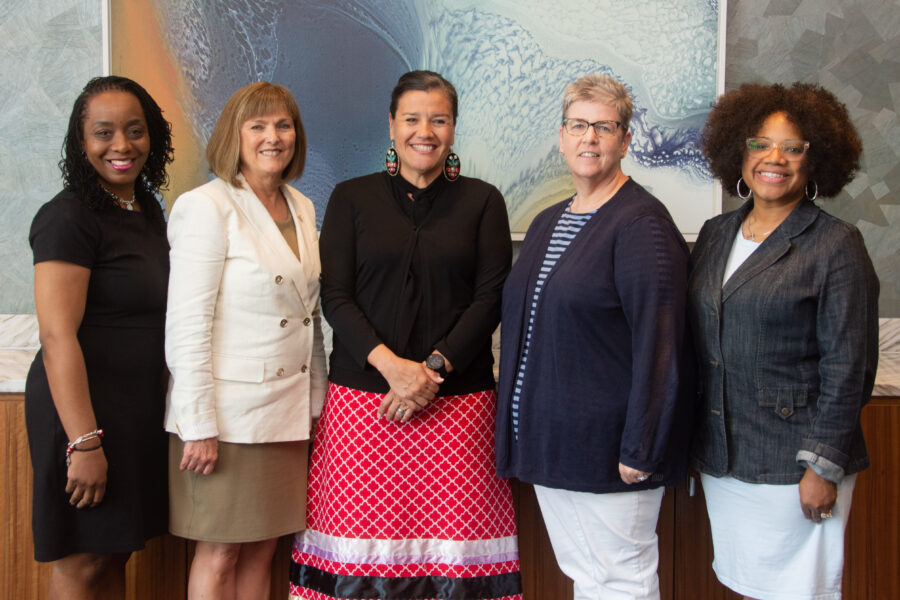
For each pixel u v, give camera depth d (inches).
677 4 87.0
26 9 84.9
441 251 66.6
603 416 58.9
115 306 61.8
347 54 86.5
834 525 57.4
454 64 87.0
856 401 54.8
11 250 87.0
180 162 86.0
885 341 90.6
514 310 64.2
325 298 67.7
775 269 58.0
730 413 60.1
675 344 56.7
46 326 57.7
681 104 88.0
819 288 56.0
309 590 68.9
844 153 59.2
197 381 60.4
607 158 60.6
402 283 66.2
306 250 68.4
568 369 59.8
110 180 61.6
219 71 85.7
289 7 85.5
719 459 60.7
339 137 87.4
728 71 89.6
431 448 66.9
